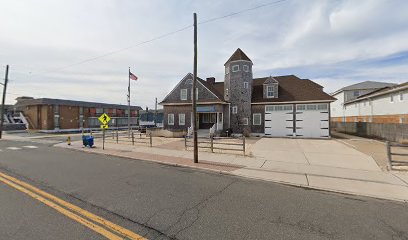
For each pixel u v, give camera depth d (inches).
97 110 1884.8
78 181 290.7
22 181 287.6
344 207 211.6
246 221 177.9
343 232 162.6
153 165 410.6
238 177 325.1
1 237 148.8
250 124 1042.7
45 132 1520.7
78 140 948.0
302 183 289.1
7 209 195.3
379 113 1071.6
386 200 234.1
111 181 292.8
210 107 1004.6
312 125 946.1
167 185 277.3
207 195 240.5
